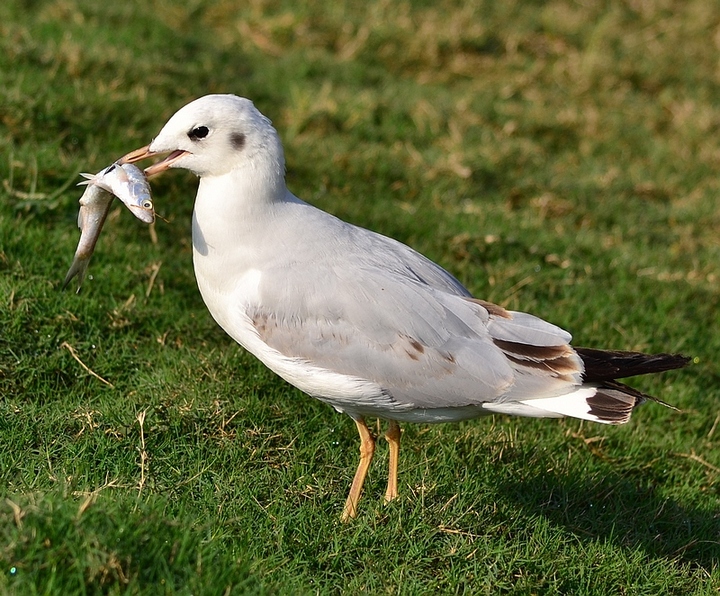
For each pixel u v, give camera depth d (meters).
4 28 17.27
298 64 20.52
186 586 7.00
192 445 9.67
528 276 14.20
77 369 10.57
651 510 10.33
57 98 15.07
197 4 21.97
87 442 9.30
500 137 19.03
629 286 14.63
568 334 8.93
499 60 22.66
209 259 9.25
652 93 22.69
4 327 10.59
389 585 8.28
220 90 18.05
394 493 9.55
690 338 13.65
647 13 25.94
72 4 19.53
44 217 12.73
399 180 16.66
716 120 21.23
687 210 17.77
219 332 11.66
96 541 6.91
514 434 10.95
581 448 11.23
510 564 8.79
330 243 9.21
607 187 17.98
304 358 9.01
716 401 12.64
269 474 9.52
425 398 8.96
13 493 7.80
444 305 9.05
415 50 22.08
